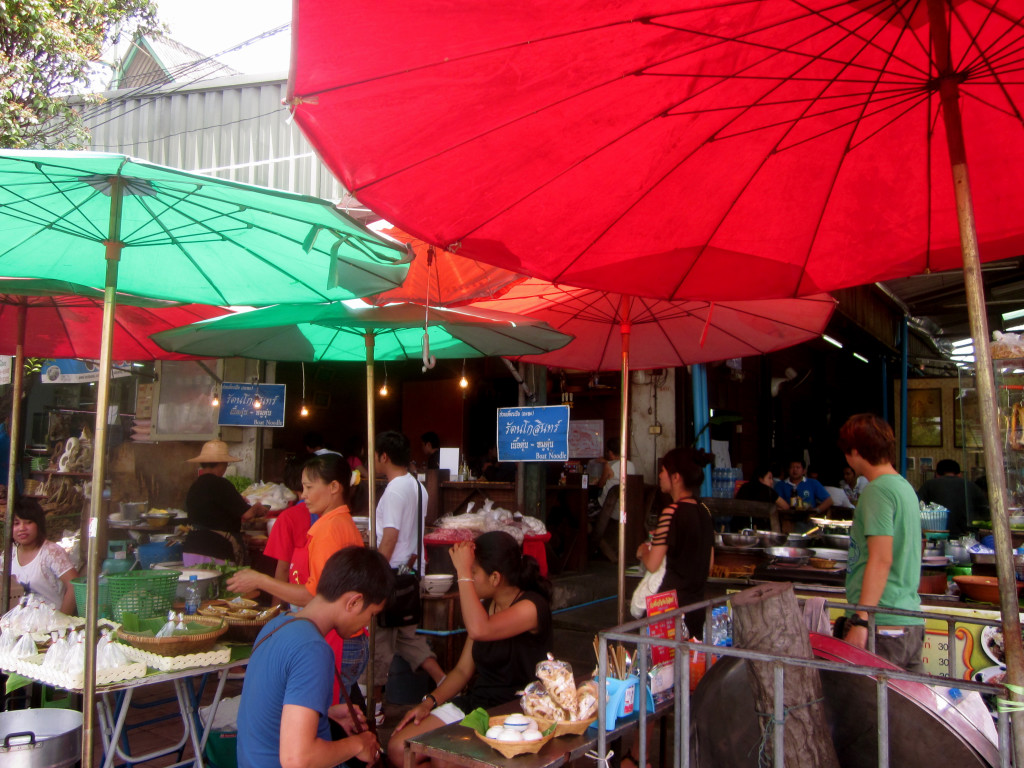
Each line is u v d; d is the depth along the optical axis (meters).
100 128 9.62
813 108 1.87
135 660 3.12
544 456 5.33
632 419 9.33
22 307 4.02
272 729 2.28
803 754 2.07
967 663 3.69
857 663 2.30
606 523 8.37
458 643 5.40
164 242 3.01
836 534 5.45
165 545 5.69
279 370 9.77
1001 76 1.78
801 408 12.09
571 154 1.85
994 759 2.12
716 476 9.02
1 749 2.78
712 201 2.17
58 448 9.19
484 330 4.09
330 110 1.58
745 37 1.58
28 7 8.03
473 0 1.42
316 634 2.36
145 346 4.66
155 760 4.05
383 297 4.05
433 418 10.95
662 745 3.66
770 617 2.13
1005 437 4.71
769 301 4.22
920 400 11.13
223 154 9.11
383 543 4.71
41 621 3.53
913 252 2.43
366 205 1.82
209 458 5.80
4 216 2.85
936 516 5.32
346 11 1.44
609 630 2.39
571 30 1.50
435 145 1.73
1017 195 2.20
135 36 9.78
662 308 4.38
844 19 1.55
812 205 2.24
